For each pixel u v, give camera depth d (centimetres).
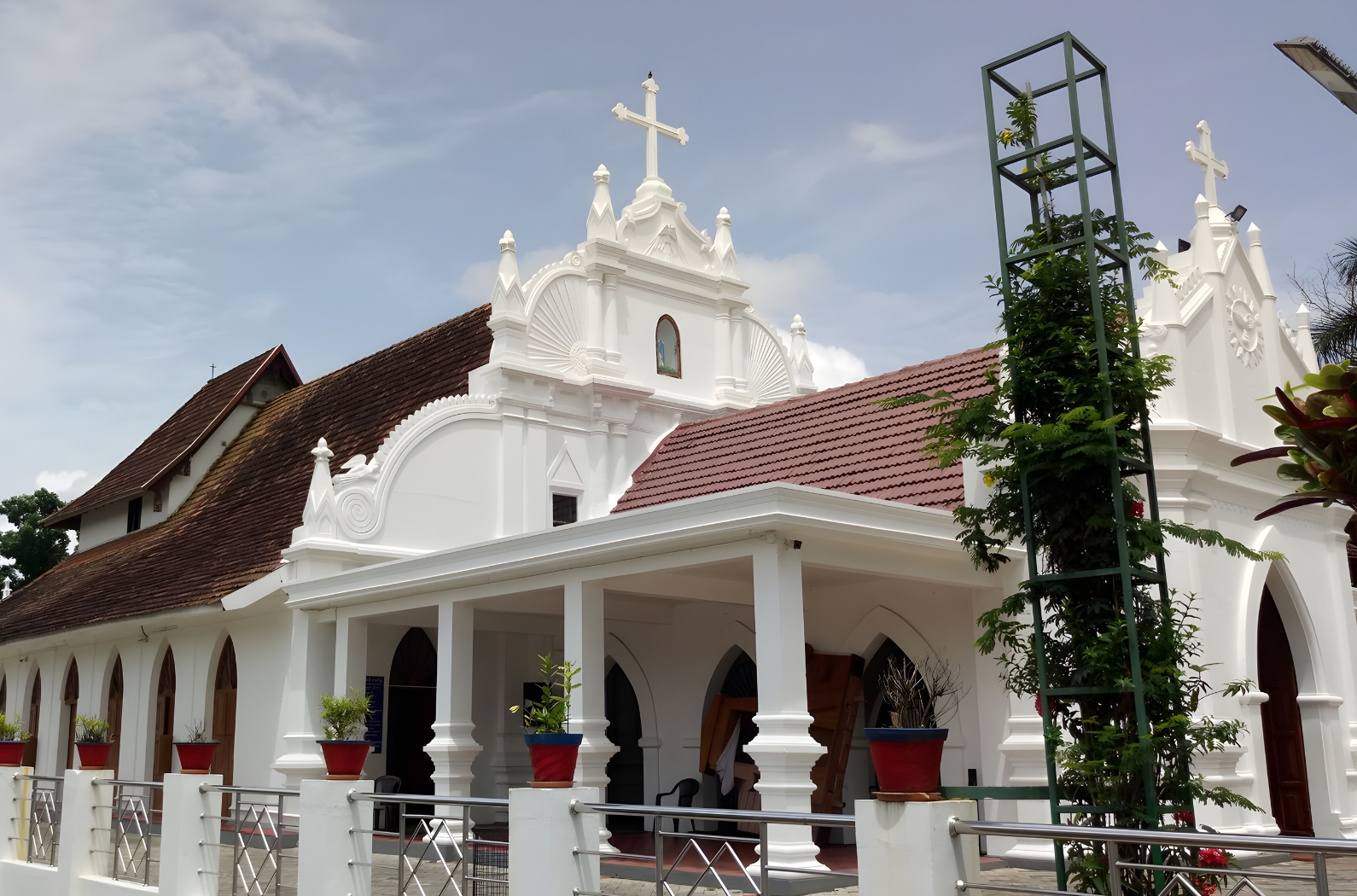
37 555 4297
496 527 1948
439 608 1536
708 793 1730
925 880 623
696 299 2278
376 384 2394
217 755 1959
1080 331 880
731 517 1195
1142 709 799
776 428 1947
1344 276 2834
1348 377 430
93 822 1441
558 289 2084
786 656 1168
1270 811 1405
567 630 1363
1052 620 888
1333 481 435
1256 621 1490
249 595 1752
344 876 1048
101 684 2323
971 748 1401
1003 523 923
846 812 1532
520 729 1955
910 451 1590
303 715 1686
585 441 2086
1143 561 924
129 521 2906
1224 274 1593
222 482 2627
